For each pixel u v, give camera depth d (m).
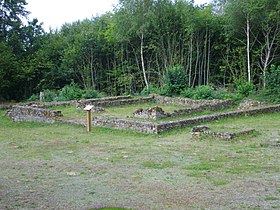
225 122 18.42
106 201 7.53
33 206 7.30
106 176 9.52
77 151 12.89
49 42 42.69
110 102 26.42
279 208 6.99
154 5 36.50
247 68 34.19
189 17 35.00
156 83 39.03
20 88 39.06
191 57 35.94
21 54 39.75
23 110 22.03
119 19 36.75
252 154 11.77
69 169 10.36
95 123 18.28
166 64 37.09
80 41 40.19
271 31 33.03
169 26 36.62
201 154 11.92
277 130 16.22
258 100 25.95
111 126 17.50
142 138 15.21
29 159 11.78
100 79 41.91
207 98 27.66
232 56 35.88
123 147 13.41
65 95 31.70
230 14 32.53
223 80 37.31
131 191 8.20
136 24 36.09
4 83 35.22
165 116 20.19
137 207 7.13
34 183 8.98
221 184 8.62
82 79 41.81
